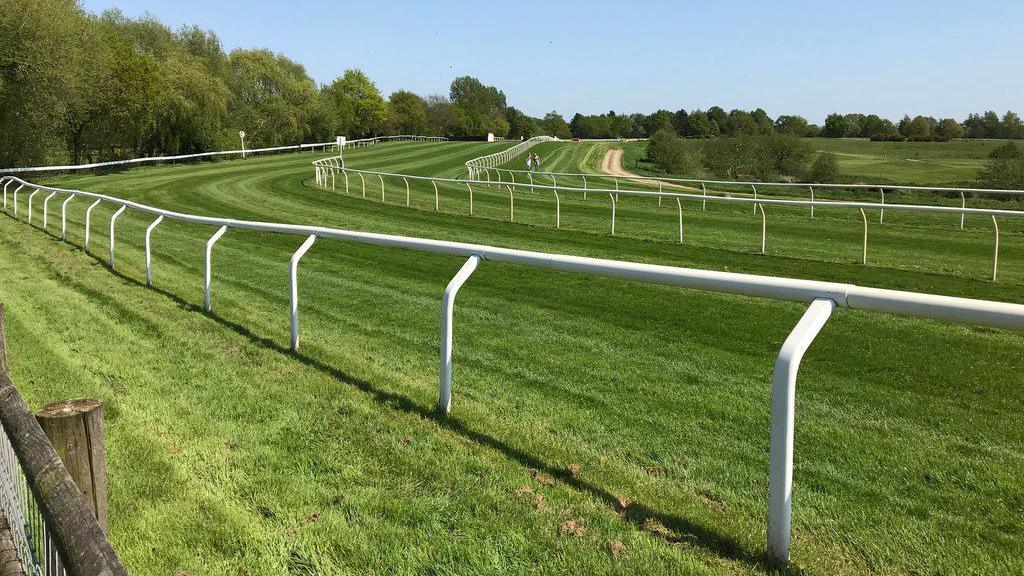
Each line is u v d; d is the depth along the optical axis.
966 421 4.21
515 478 3.26
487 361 5.51
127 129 35.72
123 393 4.52
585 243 13.32
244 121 52.72
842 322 6.94
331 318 7.07
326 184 26.75
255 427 3.92
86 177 28.09
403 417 4.05
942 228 16.73
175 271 9.81
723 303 7.80
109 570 1.35
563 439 3.85
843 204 11.62
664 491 3.17
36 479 1.68
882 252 13.01
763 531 2.81
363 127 77.19
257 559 2.64
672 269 3.16
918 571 2.54
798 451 3.73
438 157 48.47
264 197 22.28
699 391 4.77
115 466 3.42
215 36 51.25
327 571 2.55
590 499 3.06
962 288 9.37
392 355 5.68
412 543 2.72
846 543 2.75
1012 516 2.98
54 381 4.75
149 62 35.41
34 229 13.97
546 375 5.13
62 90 25.48
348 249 11.90
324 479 3.27
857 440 3.90
